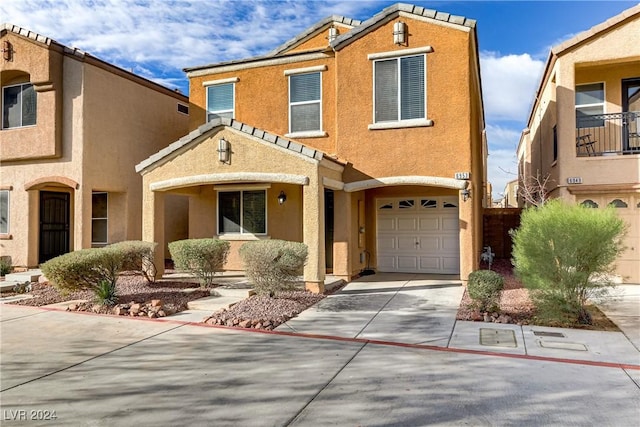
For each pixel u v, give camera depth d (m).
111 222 16.94
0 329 8.31
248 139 12.19
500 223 18.23
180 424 4.46
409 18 12.88
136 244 12.12
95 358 6.58
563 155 13.03
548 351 6.74
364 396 5.11
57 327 8.45
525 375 5.75
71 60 15.30
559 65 13.18
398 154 12.88
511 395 5.12
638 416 4.59
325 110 14.52
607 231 8.14
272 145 11.91
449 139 12.41
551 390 5.26
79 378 5.75
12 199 16.09
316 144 14.55
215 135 12.59
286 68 15.18
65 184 15.24
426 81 12.67
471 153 12.46
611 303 9.92
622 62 13.05
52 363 6.36
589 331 7.88
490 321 8.61
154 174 13.41
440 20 12.48
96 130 15.59
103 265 10.17
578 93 14.73
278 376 5.78
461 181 12.22
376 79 13.27
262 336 7.74
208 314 9.51
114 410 4.79
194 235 16.39
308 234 11.56
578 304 8.38
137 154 17.45
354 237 14.63
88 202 15.19
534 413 4.66
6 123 16.44
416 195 15.73
